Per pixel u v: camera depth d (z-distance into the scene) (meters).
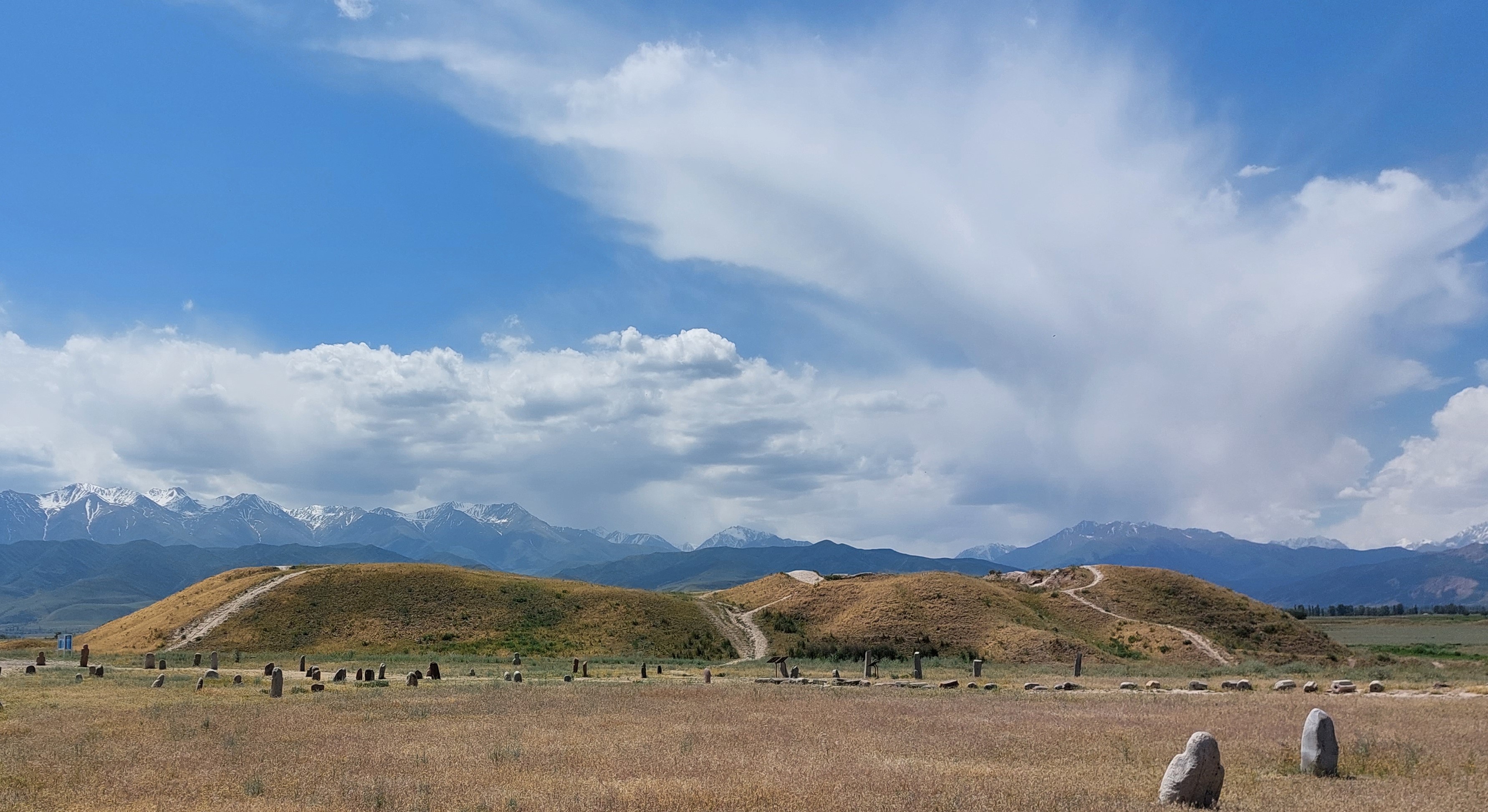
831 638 93.50
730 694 40.66
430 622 92.56
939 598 98.06
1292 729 26.86
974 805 15.23
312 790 17.95
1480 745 23.28
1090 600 103.50
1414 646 104.50
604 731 26.95
